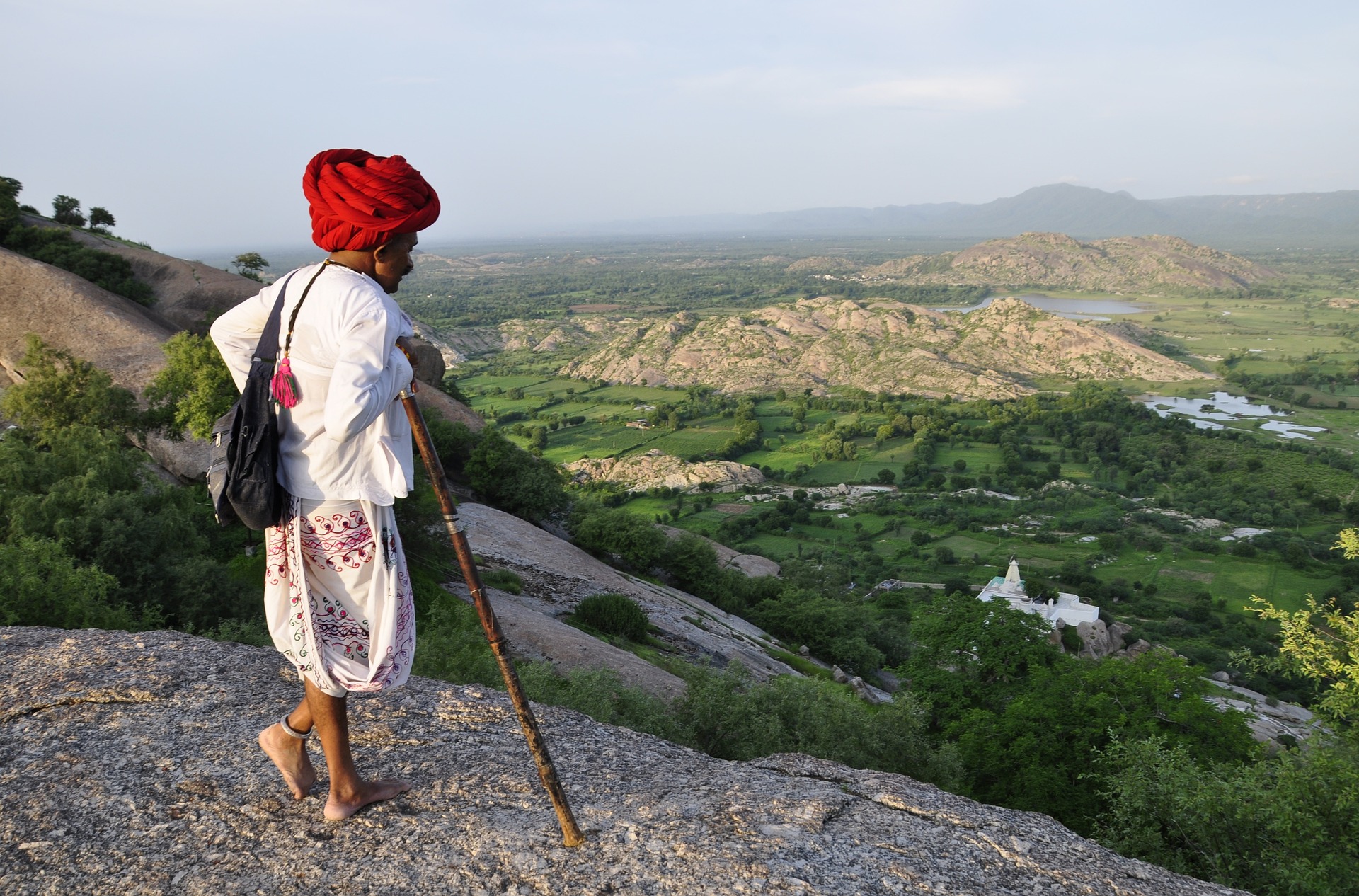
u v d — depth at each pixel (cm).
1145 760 1075
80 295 4622
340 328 249
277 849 301
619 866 293
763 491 15312
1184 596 10362
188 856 296
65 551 1784
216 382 3081
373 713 418
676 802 343
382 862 293
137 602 1830
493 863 294
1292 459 16700
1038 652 2770
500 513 4859
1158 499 14750
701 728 1564
